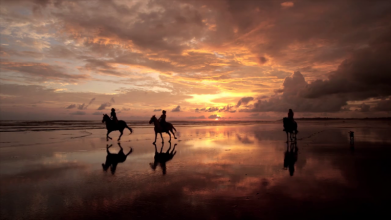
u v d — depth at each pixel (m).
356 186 5.68
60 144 13.91
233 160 9.07
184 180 6.31
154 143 14.75
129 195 5.15
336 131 24.89
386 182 5.99
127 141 15.88
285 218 3.96
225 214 4.14
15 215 4.13
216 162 8.73
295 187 5.62
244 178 6.45
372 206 4.45
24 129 26.95
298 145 13.44
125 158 9.62
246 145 13.66
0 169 7.58
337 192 5.25
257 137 18.95
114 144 14.14
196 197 5.00
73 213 4.21
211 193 5.25
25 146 12.91
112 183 6.06
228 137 19.03
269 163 8.45
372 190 5.38
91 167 7.95
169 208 4.42
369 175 6.69
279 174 6.86
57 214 4.18
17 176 6.72
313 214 4.11
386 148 11.98
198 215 4.11
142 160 9.19
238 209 4.36
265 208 4.39
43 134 20.66
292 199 4.84
